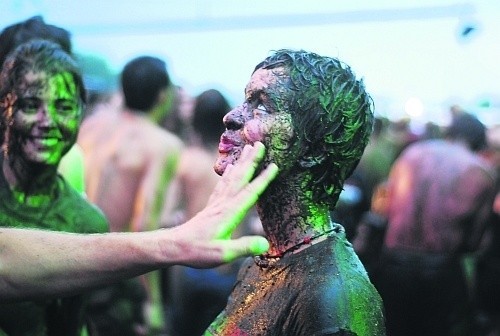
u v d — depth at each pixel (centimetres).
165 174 342
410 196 411
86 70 591
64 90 177
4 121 178
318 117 133
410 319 411
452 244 404
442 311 407
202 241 122
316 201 136
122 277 129
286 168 132
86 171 344
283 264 135
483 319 449
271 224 137
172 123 468
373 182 574
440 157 411
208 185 375
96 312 270
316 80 133
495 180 417
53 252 132
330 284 127
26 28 220
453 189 403
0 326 177
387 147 613
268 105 132
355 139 136
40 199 184
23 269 133
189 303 378
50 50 179
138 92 342
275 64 135
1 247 135
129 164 337
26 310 178
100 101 519
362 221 428
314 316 125
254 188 126
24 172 180
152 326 330
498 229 451
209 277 373
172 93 381
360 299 127
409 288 407
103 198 339
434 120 631
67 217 187
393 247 413
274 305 132
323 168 135
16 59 177
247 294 138
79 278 131
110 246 129
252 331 132
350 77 137
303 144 133
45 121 176
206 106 377
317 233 135
